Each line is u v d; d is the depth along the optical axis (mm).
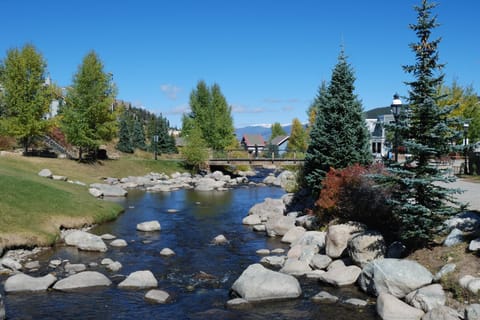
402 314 10930
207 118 66625
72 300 12617
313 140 24484
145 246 19984
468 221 14156
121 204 34031
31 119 42500
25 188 23859
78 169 46688
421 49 13477
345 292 13281
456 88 39094
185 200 37562
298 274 15242
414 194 14000
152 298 12766
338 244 15852
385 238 15688
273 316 11602
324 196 19547
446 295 11180
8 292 13047
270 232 22422
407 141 13484
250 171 69625
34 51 42594
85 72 47312
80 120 47375
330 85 24141
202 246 20109
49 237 19469
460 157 50188
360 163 22703
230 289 13438
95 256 17891
